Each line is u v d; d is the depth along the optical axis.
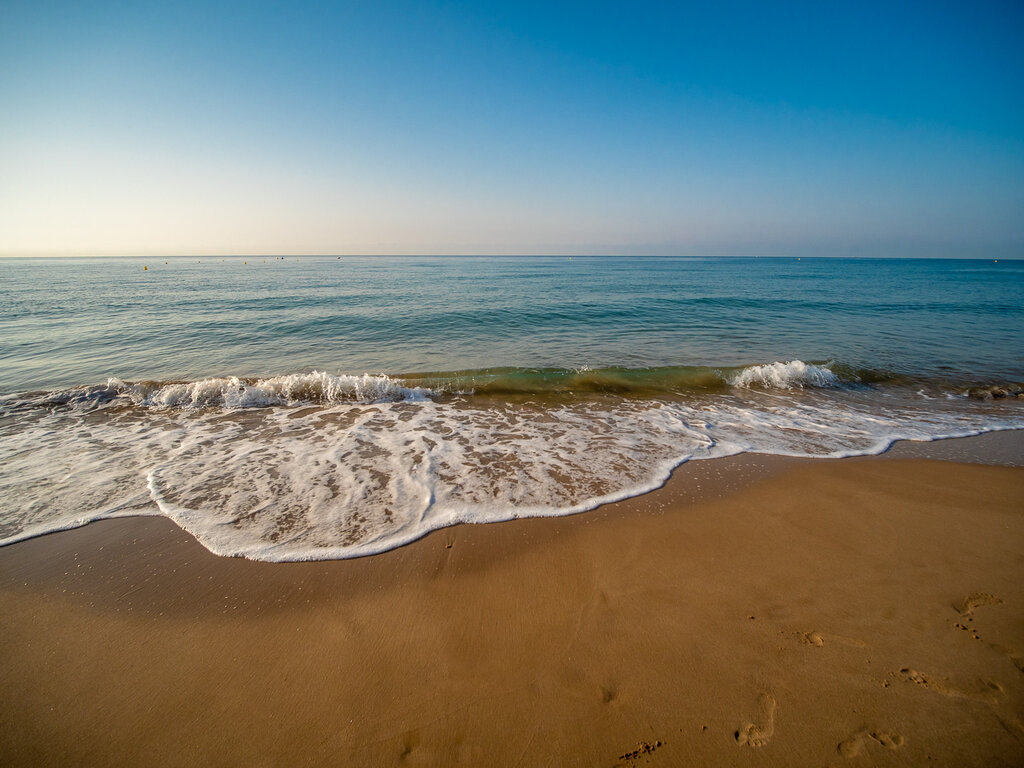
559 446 5.23
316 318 14.94
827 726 1.91
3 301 19.73
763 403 7.00
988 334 12.62
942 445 5.26
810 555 3.13
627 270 56.53
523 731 1.90
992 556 3.11
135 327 13.29
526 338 12.27
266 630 2.48
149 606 2.67
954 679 2.11
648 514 3.70
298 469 4.58
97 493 4.04
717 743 1.85
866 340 11.84
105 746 1.88
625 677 2.14
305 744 1.87
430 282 33.03
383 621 2.54
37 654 2.34
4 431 5.65
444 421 6.14
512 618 2.54
